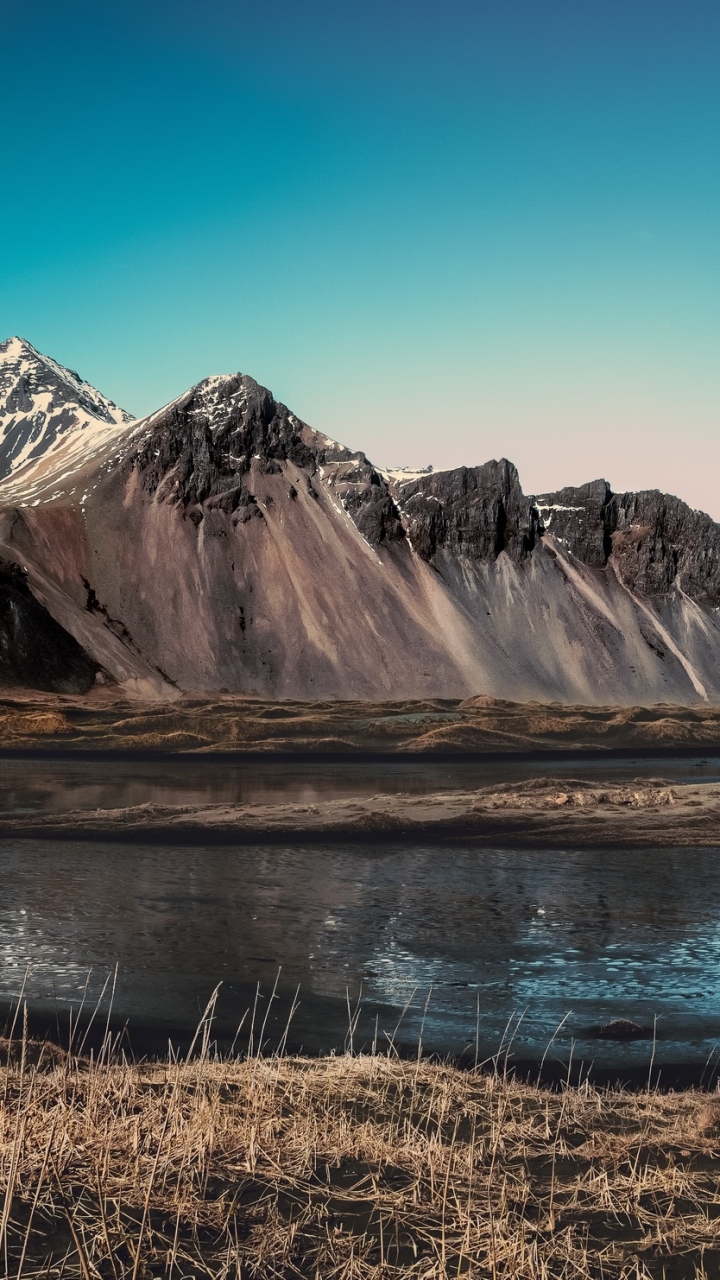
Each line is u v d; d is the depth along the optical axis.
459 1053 13.50
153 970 17.78
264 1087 9.47
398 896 25.02
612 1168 7.77
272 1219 6.53
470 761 87.88
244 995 16.33
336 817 38.47
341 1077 10.21
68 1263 5.82
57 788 56.88
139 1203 6.68
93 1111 8.14
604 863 29.94
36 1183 6.89
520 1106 9.52
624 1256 6.20
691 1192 7.21
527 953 19.53
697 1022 15.27
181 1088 9.23
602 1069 12.96
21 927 21.06
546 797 41.94
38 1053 11.00
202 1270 5.84
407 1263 6.01
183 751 92.38
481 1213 6.74
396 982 17.42
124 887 25.88
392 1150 7.85
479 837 34.28
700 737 123.94
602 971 18.27
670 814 38.44
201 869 28.67
